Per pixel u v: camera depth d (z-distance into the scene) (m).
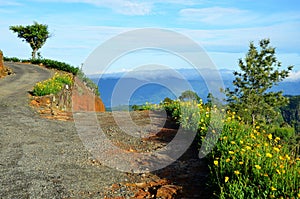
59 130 10.07
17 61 44.38
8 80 25.17
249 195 4.25
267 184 4.34
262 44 32.31
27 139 8.57
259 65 32.09
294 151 5.75
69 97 16.83
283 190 4.18
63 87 17.41
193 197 4.95
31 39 52.81
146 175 6.09
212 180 5.07
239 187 4.44
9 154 7.06
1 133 9.02
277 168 4.82
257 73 31.55
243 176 4.65
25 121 11.05
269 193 4.24
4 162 6.47
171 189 5.23
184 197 4.96
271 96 31.88
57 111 13.71
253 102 30.75
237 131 7.25
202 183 5.47
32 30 52.12
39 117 12.09
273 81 32.16
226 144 6.44
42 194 5.00
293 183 4.42
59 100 15.69
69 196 4.99
